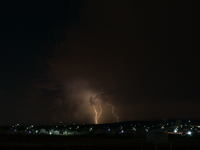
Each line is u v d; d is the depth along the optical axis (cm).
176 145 3838
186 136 6969
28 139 4797
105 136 6881
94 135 7381
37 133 8156
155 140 2248
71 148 3083
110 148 3175
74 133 8588
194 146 3719
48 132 8425
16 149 2919
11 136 5278
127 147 3284
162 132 2256
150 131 2297
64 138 5609
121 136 6662
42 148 3027
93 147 3222
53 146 3228
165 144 3950
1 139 4522
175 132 9712
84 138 5738
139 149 3177
